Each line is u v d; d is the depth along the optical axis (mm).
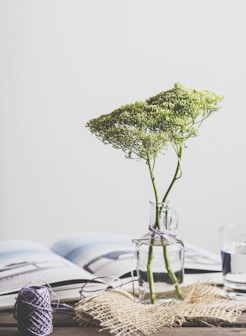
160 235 1175
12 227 2812
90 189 2766
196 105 1127
